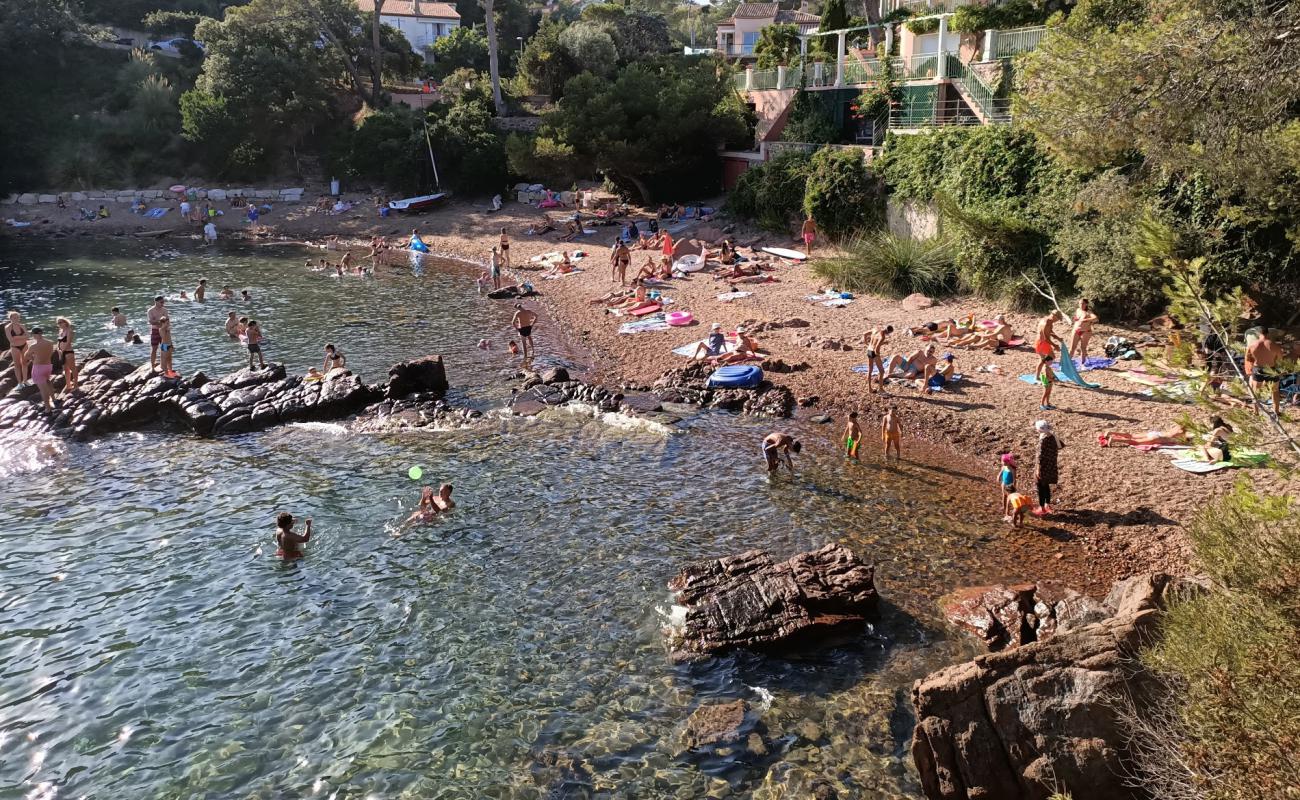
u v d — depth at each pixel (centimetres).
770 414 2064
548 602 1295
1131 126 1452
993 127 2934
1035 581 1312
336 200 5875
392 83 7256
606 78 6338
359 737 1020
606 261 4059
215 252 4828
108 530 1551
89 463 1872
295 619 1263
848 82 4131
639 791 926
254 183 6244
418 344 2819
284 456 1891
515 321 2516
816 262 3281
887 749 975
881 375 2153
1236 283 2091
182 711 1071
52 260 4497
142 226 5562
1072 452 1728
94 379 2256
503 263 4122
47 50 6612
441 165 5750
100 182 6131
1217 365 1543
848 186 3544
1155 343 2217
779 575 1255
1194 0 1402
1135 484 1575
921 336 2511
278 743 1012
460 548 1463
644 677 1117
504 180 5681
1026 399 2008
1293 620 679
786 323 2731
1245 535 750
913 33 3959
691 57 5950
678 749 988
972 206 2938
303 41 6400
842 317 2780
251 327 2477
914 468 1752
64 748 1010
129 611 1291
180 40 7544
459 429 2036
